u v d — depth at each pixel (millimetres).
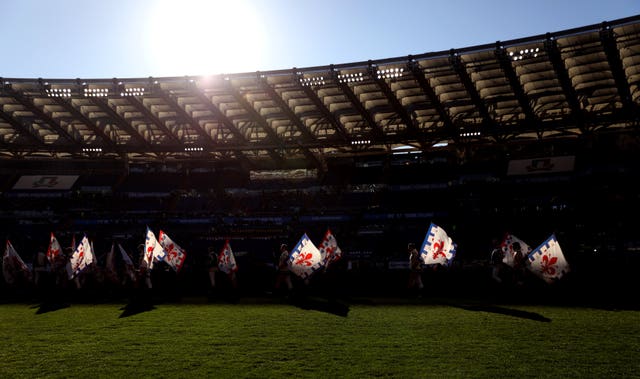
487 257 38844
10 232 48031
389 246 43188
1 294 25281
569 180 44156
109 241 45500
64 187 52156
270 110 38250
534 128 36125
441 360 11453
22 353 12570
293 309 19281
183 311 19062
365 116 36250
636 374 10219
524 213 42906
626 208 40406
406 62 30547
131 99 35750
